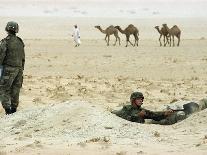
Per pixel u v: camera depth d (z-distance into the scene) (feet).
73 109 75.31
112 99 119.65
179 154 56.80
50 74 165.17
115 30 273.75
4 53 88.79
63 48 252.21
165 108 88.63
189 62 195.62
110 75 163.73
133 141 63.46
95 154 57.16
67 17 584.40
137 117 78.95
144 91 131.34
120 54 224.74
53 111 76.89
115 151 58.34
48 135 68.59
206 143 61.41
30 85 135.64
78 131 68.74
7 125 76.59
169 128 71.92
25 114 78.79
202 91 133.69
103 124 70.38
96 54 224.33
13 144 63.77
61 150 59.00
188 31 407.44
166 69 177.78
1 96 89.45
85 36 358.84
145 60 201.46
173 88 137.49
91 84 140.97
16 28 90.63
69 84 139.44
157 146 60.80
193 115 76.18
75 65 187.11
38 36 349.61
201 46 267.18
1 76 89.61
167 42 296.10
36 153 57.93
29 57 208.85
